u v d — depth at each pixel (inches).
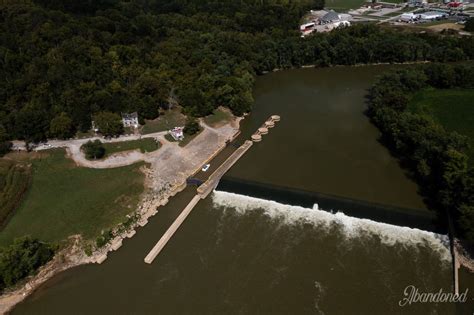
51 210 5797.2
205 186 6294.3
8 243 5211.6
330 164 6963.6
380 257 5012.3
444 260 4936.0
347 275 4803.2
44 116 7175.2
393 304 4446.4
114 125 7308.1
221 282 4773.6
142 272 4933.6
